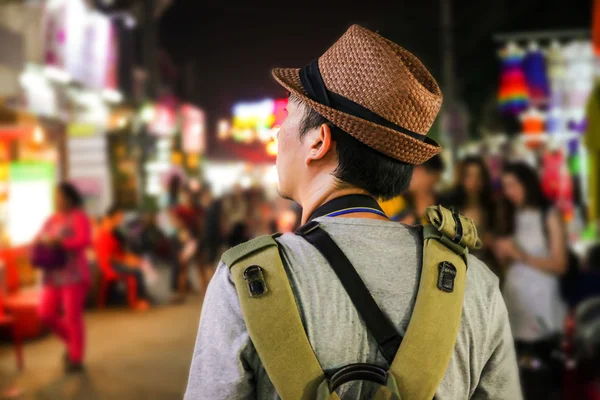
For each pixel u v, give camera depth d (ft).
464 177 11.12
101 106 32.40
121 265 26.71
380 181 3.41
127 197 37.17
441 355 2.98
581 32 25.29
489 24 39.32
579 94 25.44
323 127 3.39
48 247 16.26
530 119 26.27
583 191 26.11
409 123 3.30
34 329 20.51
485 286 3.42
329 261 3.11
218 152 69.51
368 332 3.00
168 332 21.91
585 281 10.80
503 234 10.51
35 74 23.27
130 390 15.20
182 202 36.01
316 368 2.84
